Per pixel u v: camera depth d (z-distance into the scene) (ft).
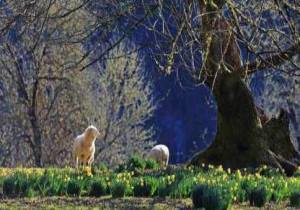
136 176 76.23
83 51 163.73
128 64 196.54
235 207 58.23
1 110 189.88
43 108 192.24
